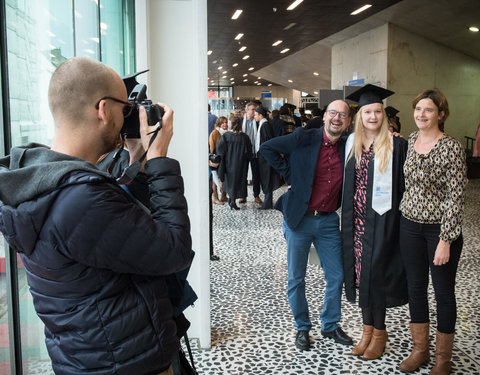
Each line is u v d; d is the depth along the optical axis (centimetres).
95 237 83
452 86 1370
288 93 4303
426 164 220
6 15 113
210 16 1202
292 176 254
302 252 263
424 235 229
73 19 186
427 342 241
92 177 83
